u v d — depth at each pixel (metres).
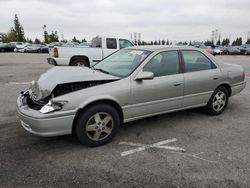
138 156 3.74
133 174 3.27
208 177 3.23
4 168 3.35
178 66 4.78
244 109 6.16
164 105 4.61
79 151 3.85
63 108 3.58
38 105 3.76
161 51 4.63
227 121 5.28
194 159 3.68
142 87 4.23
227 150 3.97
